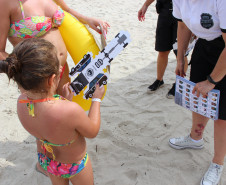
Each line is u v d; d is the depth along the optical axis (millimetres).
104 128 2953
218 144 2223
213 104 1946
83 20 2412
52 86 1430
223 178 2328
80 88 1854
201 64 2102
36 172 2416
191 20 1854
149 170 2439
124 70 4277
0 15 1857
